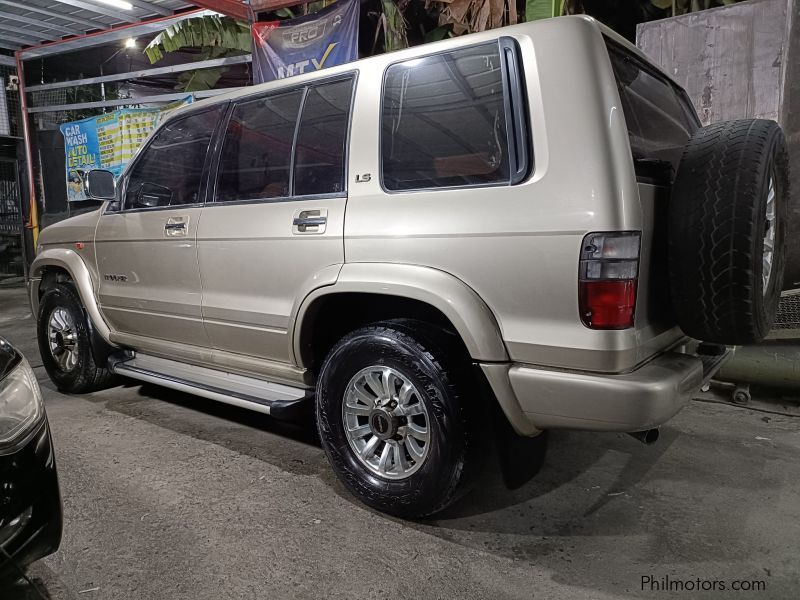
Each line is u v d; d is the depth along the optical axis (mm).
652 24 4340
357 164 2508
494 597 1978
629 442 3232
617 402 1914
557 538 2326
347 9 5957
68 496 2660
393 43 6176
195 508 2555
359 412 2525
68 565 2164
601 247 1886
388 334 2359
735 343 2041
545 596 1979
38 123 9742
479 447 2271
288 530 2385
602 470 2904
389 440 2436
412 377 2289
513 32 2150
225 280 3004
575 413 2014
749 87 4008
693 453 3080
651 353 2090
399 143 2408
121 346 3928
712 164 1980
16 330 6688
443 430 2230
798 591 1982
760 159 1932
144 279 3473
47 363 4242
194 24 6820
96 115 9078
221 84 8219
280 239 2723
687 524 2408
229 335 3043
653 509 2533
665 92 2818
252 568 2139
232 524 2428
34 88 9430
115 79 8391
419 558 2195
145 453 3129
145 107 8570
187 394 4172
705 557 2182
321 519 2467
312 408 2816
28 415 1828
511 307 2088
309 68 6266
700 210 1962
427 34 6594
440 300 2182
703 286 1977
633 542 2289
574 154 1957
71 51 8766
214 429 3480
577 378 1974
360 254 2439
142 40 8211
